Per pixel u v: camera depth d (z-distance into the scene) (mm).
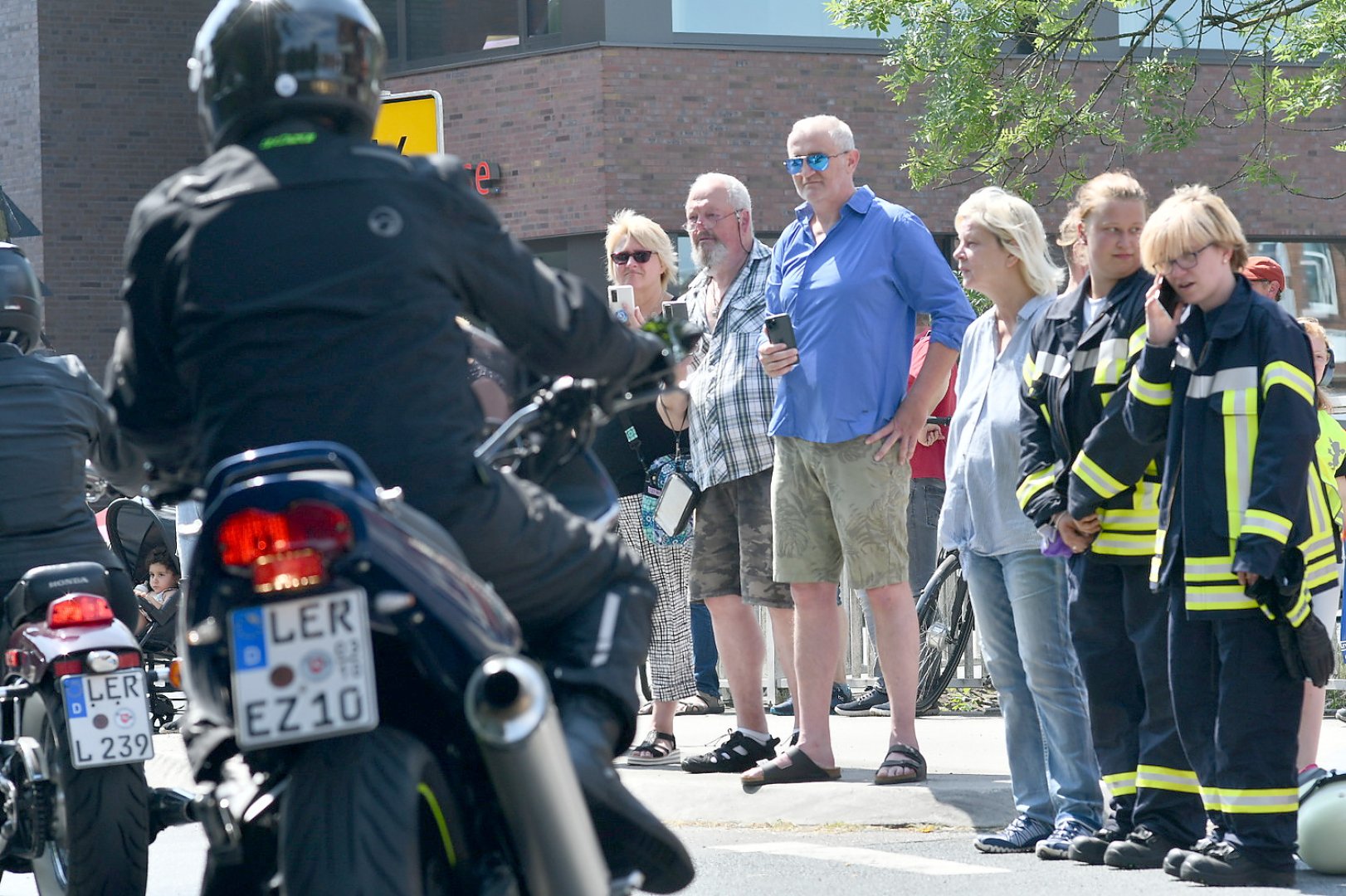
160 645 32469
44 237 76000
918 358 32344
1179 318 18719
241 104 11094
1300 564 17875
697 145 59312
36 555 18766
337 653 9727
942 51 50062
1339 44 49094
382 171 10766
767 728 27375
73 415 19078
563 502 12781
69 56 76312
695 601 30750
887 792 23578
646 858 11680
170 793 18000
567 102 59062
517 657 9961
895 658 24312
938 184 57531
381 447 10414
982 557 21641
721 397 26031
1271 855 18391
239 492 9562
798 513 24594
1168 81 50500
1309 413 18016
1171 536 18578
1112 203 19625
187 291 10625
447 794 10406
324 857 9586
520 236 59938
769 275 25484
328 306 10406
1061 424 19812
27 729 18516
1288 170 64000
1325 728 30094
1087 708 20516
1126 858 19797
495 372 12633
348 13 11164
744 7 59750
